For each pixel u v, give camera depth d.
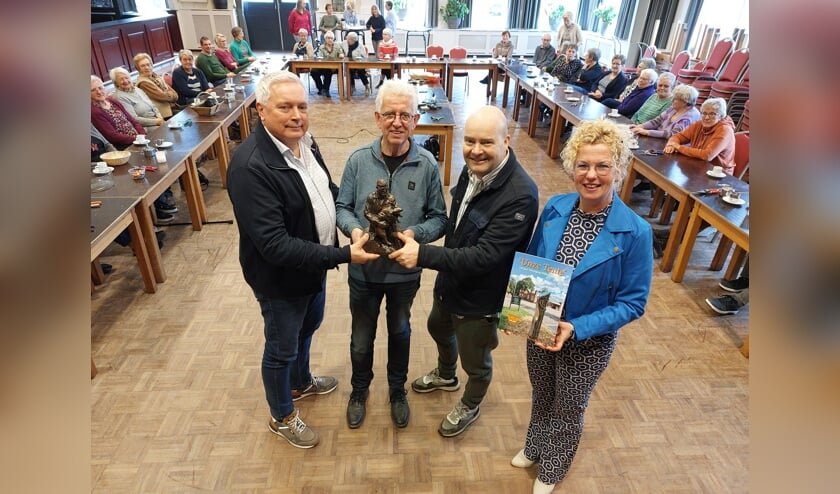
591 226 1.33
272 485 1.79
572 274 1.32
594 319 1.29
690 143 3.54
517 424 2.06
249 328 2.59
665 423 2.07
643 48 8.31
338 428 2.02
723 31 6.79
